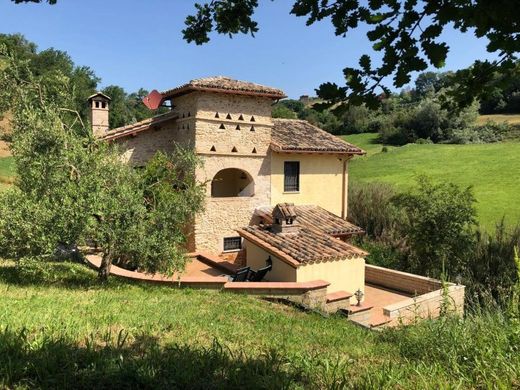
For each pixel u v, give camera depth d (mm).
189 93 17219
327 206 20312
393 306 12000
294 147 18328
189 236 17344
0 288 8695
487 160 36125
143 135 17703
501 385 3963
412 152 43375
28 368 4062
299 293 12148
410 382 4465
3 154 39062
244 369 4566
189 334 6289
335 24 3594
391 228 21500
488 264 16484
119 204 10453
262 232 15836
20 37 69062
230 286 12289
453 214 17188
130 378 4043
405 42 3301
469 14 3094
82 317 6566
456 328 6086
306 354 5492
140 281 12758
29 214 9570
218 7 4441
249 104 17906
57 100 12453
